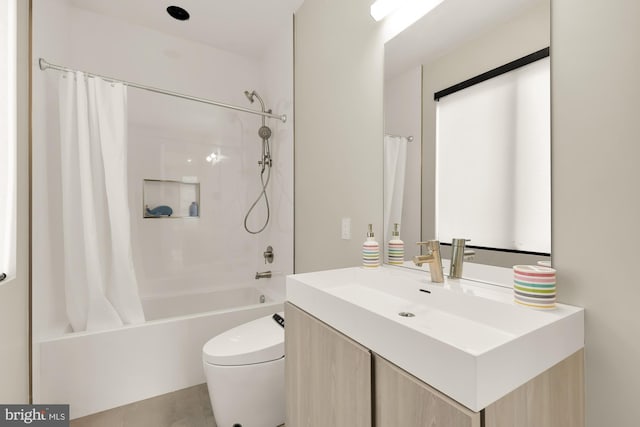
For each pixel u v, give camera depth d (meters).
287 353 1.26
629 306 0.75
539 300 0.83
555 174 0.89
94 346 1.67
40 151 1.66
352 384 0.90
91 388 1.66
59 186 1.89
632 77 0.74
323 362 1.03
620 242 0.76
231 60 2.86
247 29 2.49
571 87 0.85
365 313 0.86
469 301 0.97
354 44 1.68
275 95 2.62
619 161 0.76
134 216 2.48
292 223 2.33
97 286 1.79
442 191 1.25
